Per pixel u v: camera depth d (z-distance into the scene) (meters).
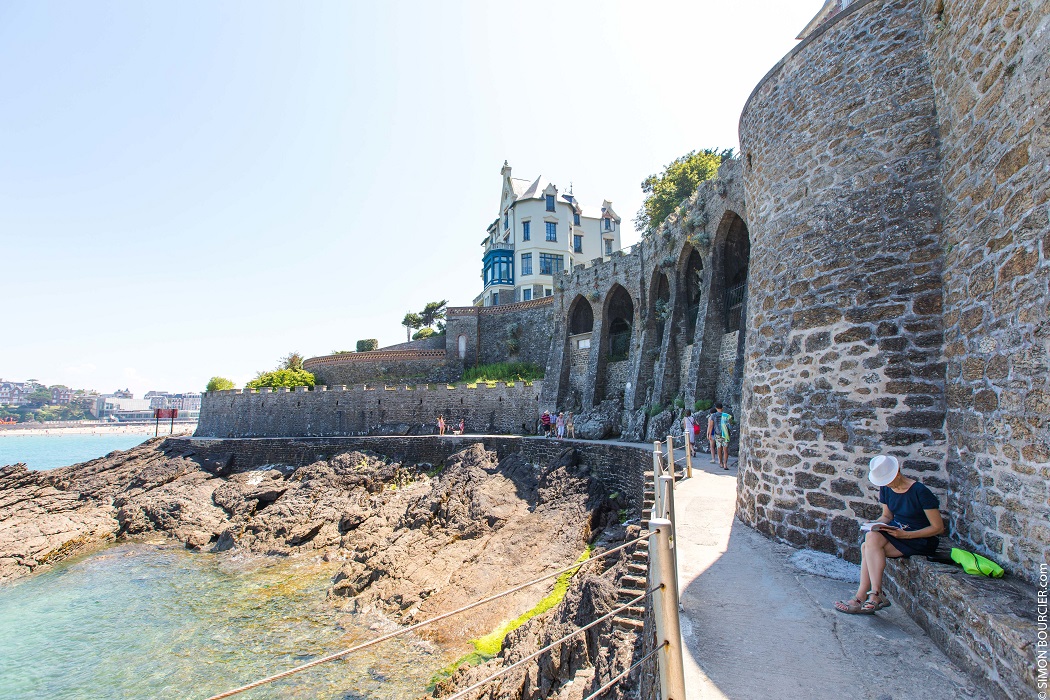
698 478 13.62
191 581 21.11
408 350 47.66
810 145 8.21
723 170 22.41
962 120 6.06
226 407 44.84
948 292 6.31
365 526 24.45
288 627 16.34
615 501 20.83
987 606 4.05
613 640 7.85
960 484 5.88
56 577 22.55
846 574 6.58
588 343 37.78
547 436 32.03
